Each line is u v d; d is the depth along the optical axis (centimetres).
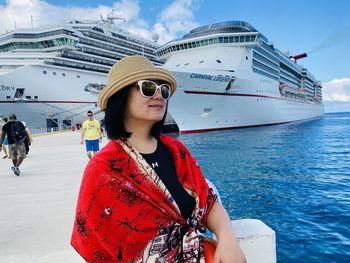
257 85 3397
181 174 117
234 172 1277
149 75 111
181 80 2580
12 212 388
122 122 114
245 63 3194
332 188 977
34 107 3253
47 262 245
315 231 617
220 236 113
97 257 103
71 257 253
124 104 114
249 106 3353
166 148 122
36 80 3219
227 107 3094
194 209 113
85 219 103
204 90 2786
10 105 3108
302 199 852
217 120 3155
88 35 4016
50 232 314
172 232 107
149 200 103
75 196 464
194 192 116
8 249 273
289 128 4066
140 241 103
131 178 104
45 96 3309
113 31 4428
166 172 112
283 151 1986
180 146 125
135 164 107
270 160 1611
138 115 112
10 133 657
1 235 309
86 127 829
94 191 102
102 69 3891
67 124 3547
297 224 660
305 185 1023
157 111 113
